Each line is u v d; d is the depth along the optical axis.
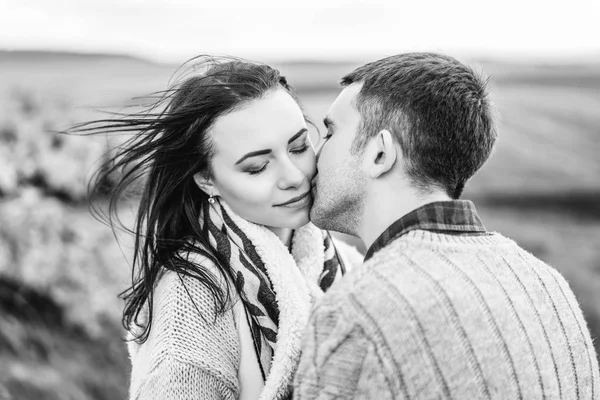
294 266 1.60
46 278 3.92
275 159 1.54
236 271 1.56
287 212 1.58
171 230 1.70
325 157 1.48
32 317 3.89
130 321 1.73
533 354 1.20
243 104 1.54
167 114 1.62
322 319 1.20
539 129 9.61
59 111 4.41
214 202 1.63
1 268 3.83
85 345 3.96
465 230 1.32
